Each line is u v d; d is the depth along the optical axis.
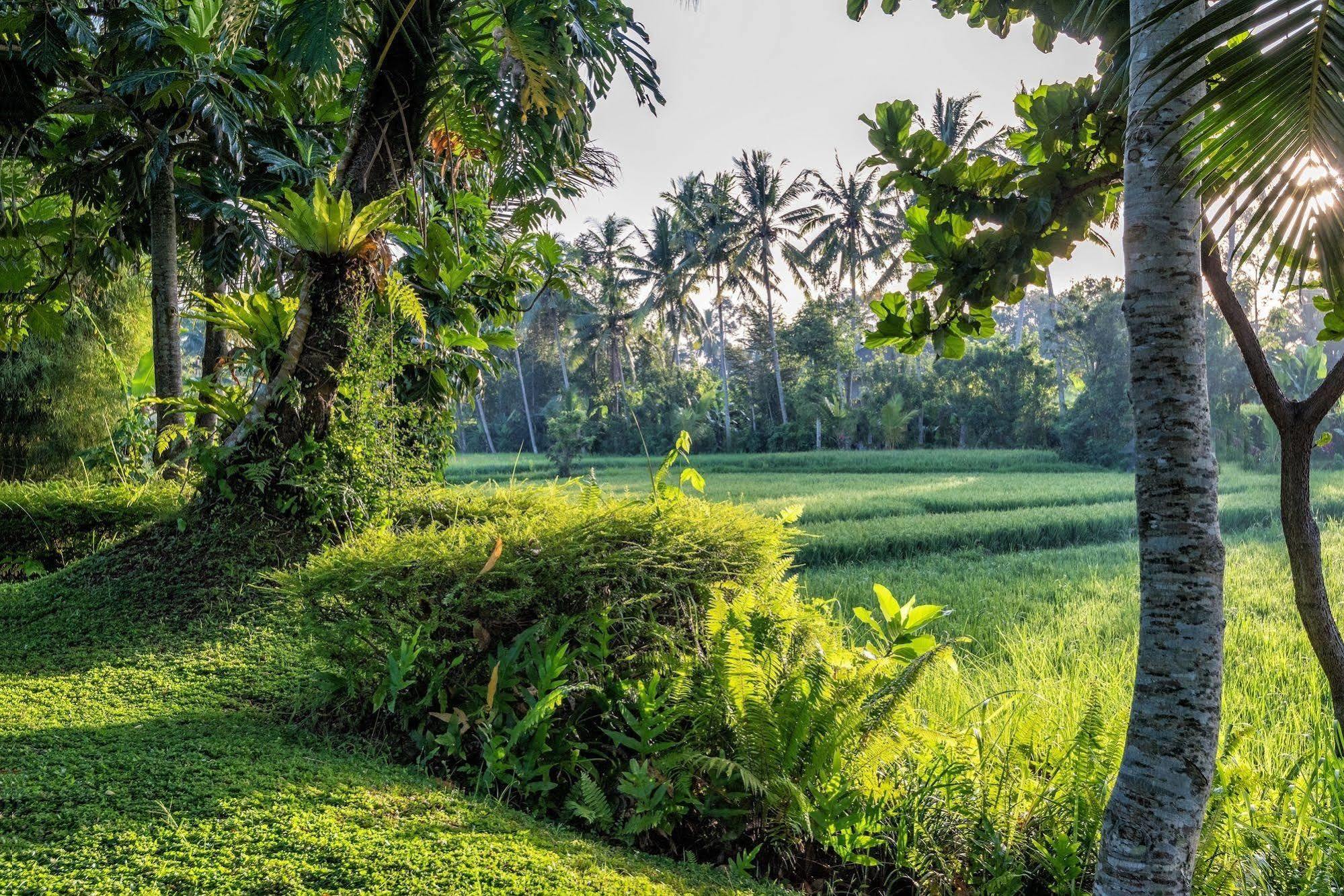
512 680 2.77
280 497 4.36
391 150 4.84
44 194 8.02
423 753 2.77
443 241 5.62
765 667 2.90
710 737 2.82
